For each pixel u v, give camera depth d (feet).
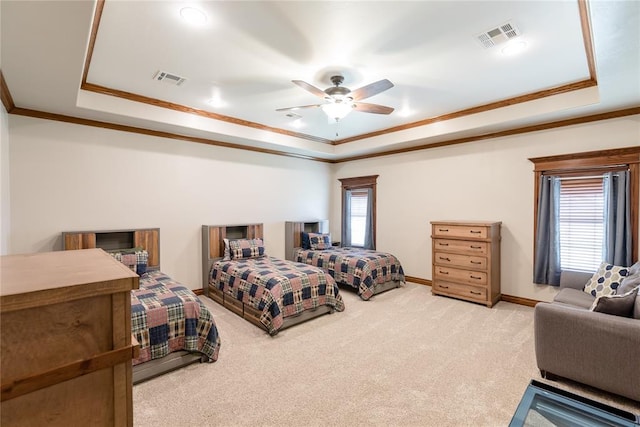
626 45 6.94
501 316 12.75
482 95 12.40
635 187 11.38
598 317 7.25
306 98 12.55
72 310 2.37
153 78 10.57
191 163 15.85
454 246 15.06
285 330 11.43
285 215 20.27
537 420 5.24
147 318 8.20
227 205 17.29
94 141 12.91
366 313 13.20
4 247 9.93
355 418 6.69
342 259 16.60
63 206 12.19
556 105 11.73
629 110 11.47
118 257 11.69
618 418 5.16
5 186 10.25
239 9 6.91
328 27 7.66
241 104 13.29
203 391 7.64
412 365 8.86
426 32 7.90
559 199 13.26
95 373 2.49
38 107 11.16
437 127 15.35
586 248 12.62
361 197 21.68
